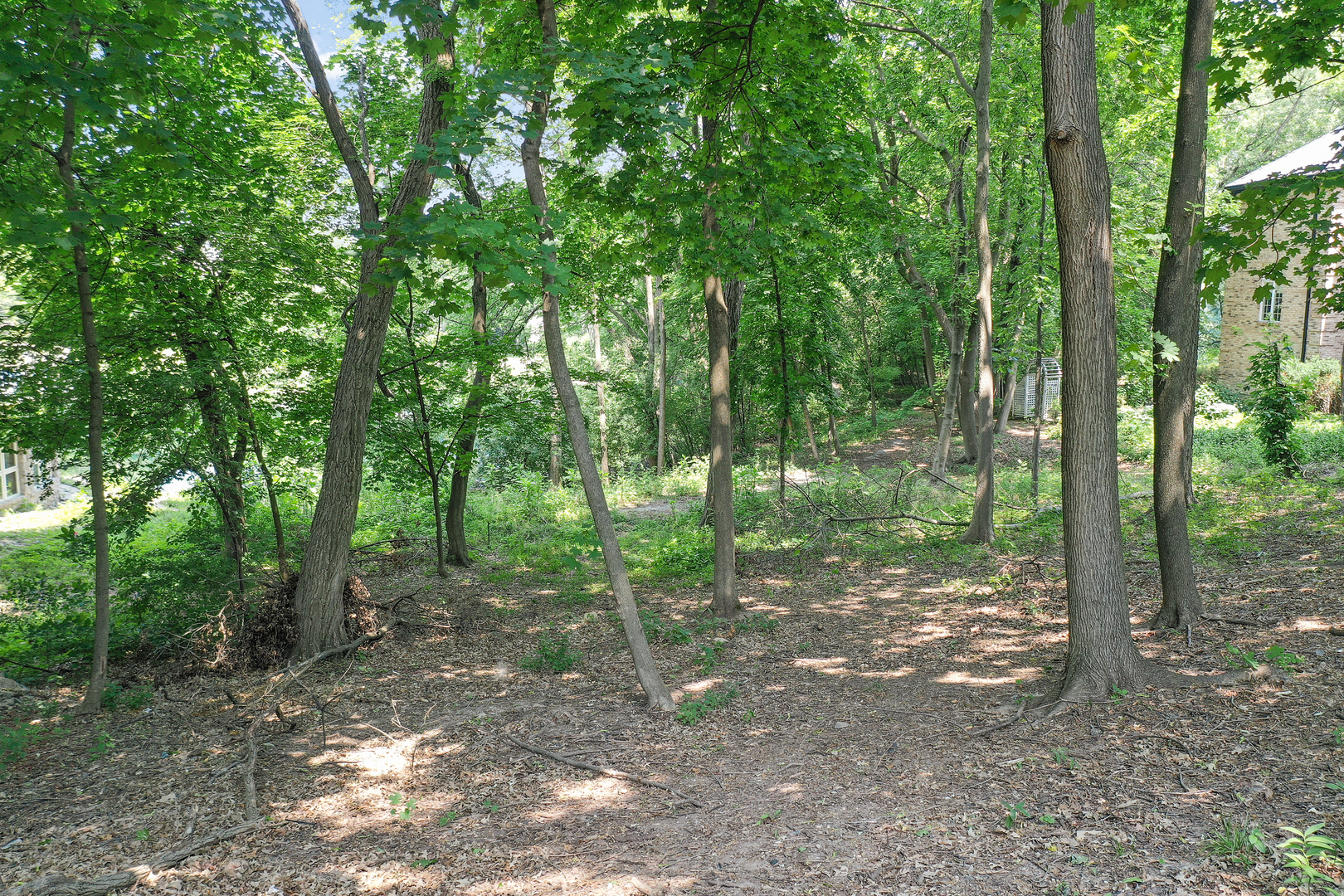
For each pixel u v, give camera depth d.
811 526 14.47
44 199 6.25
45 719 7.32
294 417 11.03
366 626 9.67
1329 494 11.85
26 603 9.45
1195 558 9.50
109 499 9.36
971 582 10.50
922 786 5.14
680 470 25.56
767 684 7.62
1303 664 5.95
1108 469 6.05
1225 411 21.42
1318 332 24.09
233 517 10.16
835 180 8.93
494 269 5.43
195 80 8.91
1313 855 3.49
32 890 4.31
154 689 8.16
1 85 5.27
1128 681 6.06
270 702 7.75
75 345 8.93
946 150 18.05
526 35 8.41
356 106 11.91
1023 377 26.28
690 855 4.59
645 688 7.19
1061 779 4.89
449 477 14.95
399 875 4.57
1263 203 6.11
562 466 30.67
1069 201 5.84
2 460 20.30
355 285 11.05
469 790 5.70
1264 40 6.55
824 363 15.33
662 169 8.23
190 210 9.38
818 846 4.52
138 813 5.43
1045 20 5.71
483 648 9.46
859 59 15.54
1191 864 3.80
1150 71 9.88
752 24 7.61
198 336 9.62
